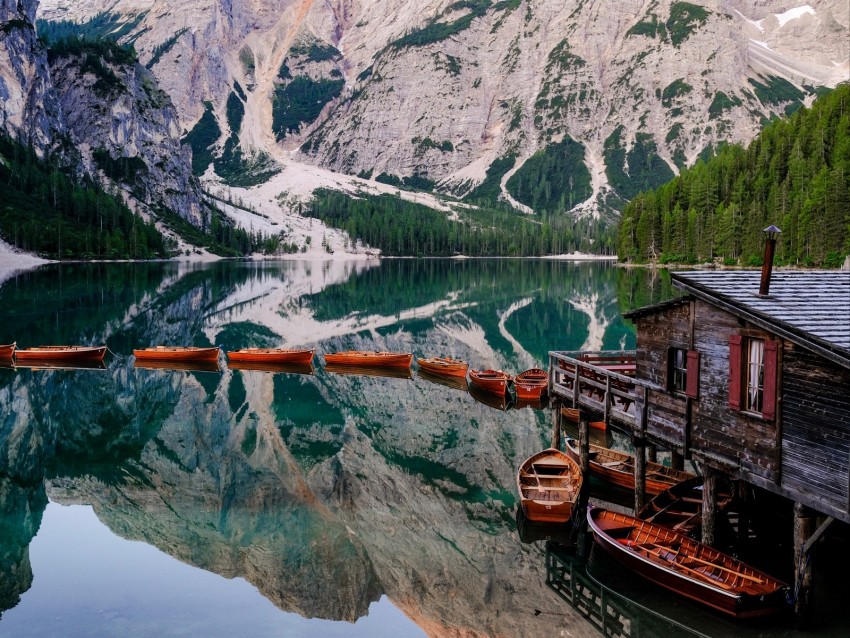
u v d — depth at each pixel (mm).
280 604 22781
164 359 62156
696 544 22359
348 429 42906
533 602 22656
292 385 54656
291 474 35188
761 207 157000
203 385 54531
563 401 31953
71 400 49656
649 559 22203
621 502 29578
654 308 24344
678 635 21062
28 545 27078
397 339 73625
